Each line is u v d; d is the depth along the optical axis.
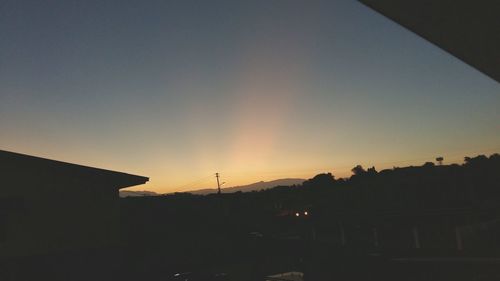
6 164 14.61
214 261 20.06
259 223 34.03
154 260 21.12
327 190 39.75
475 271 14.00
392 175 36.66
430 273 14.63
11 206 14.47
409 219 24.83
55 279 14.97
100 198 16.56
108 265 16.31
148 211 27.84
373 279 14.57
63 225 15.49
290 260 17.25
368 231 26.17
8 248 14.19
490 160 32.31
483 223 20.64
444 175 32.38
